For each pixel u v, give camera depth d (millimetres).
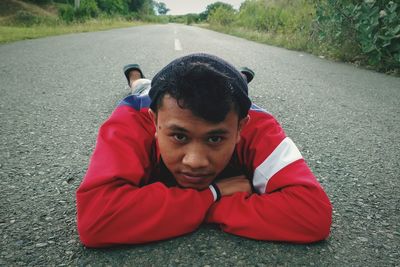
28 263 1154
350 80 4578
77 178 1763
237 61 5801
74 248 1232
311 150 2256
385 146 2371
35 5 29547
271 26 12531
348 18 6145
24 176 1764
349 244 1312
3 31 9312
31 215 1428
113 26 16953
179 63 1184
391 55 5371
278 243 1285
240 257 1205
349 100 3561
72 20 16156
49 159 1974
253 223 1272
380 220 1490
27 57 5402
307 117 2951
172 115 1116
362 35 5484
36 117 2684
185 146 1173
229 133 1160
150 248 1235
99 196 1218
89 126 2533
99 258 1183
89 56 5793
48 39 8406
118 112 1524
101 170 1277
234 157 1526
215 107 1075
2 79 3881
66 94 3363
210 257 1199
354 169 1997
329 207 1294
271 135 1464
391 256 1258
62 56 5672
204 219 1361
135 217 1216
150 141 1487
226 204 1332
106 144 1369
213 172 1239
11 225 1356
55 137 2305
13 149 2092
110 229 1196
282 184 1327
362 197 1685
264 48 8195
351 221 1472
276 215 1268
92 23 16719
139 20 39812
